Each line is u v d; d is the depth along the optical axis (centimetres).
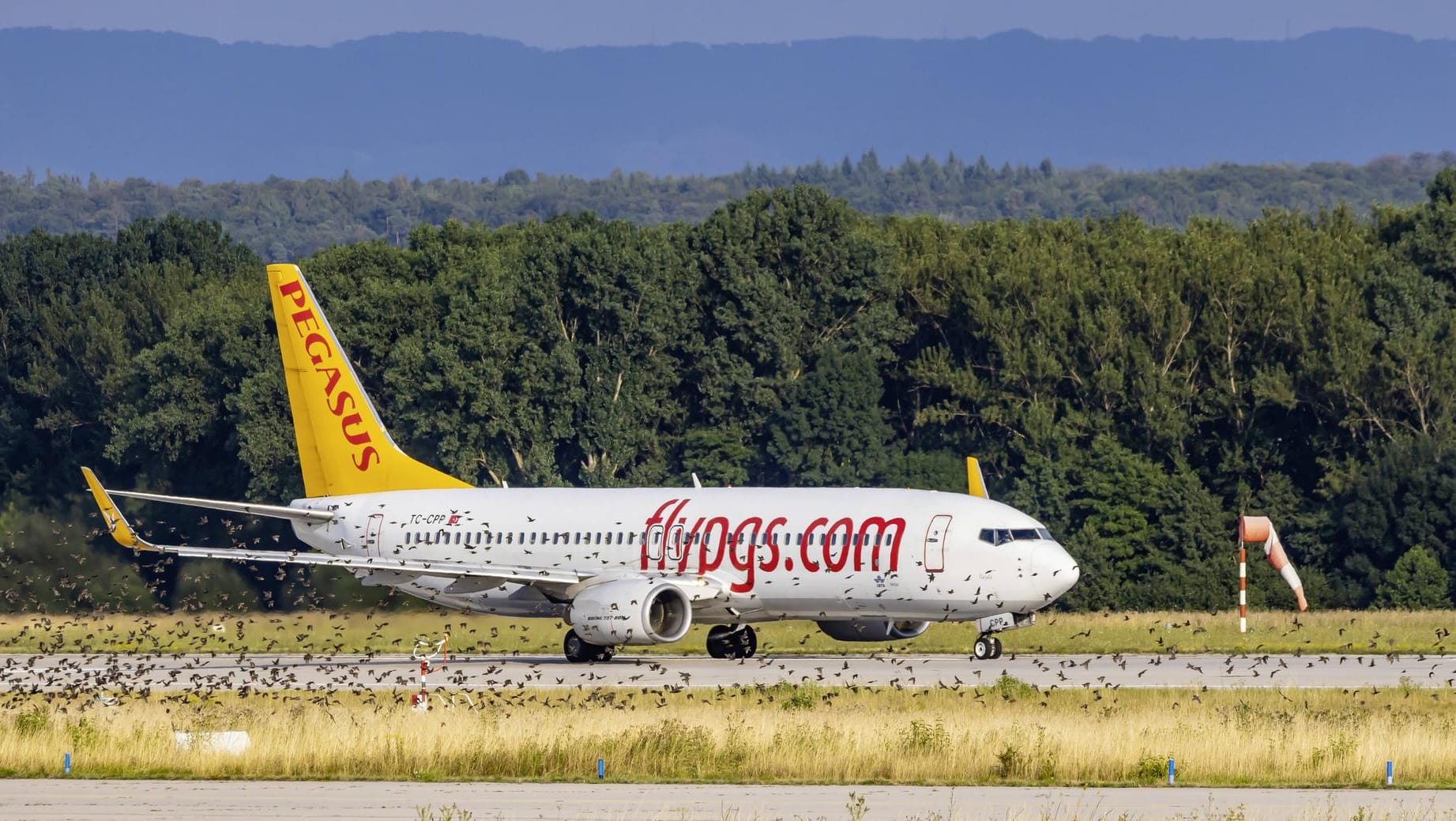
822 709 13512
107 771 10756
